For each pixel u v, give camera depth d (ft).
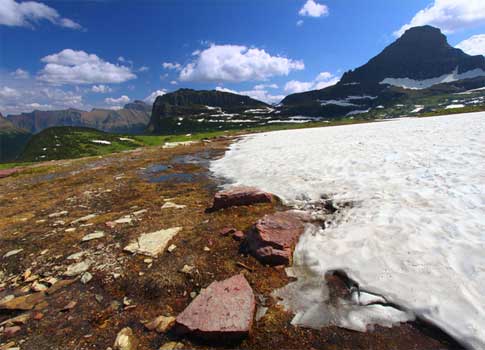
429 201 9.30
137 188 16.74
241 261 7.48
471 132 21.76
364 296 5.78
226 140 49.70
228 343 5.19
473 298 5.24
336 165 16.15
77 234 10.02
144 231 9.71
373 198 10.34
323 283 6.36
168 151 37.81
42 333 5.68
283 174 15.90
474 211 8.21
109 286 6.97
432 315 5.12
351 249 7.22
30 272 7.88
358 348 4.83
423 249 6.74
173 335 5.41
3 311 6.45
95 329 5.69
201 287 6.68
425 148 17.51
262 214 10.50
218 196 11.60
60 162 34.88
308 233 8.45
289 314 5.65
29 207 14.47
